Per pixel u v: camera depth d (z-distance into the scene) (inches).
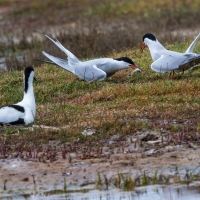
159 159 436.5
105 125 494.3
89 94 588.7
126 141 469.7
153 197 387.5
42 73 706.8
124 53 800.9
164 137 470.9
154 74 661.9
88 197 391.5
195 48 782.5
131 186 406.0
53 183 414.6
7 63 888.9
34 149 464.8
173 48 807.1
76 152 455.2
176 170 421.1
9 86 649.0
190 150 447.5
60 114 540.1
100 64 638.5
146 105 543.5
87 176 419.8
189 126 482.9
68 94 612.4
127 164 431.2
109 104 560.4
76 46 965.8
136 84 615.8
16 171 433.7
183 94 566.6
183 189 397.7
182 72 650.2
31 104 519.5
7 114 501.4
